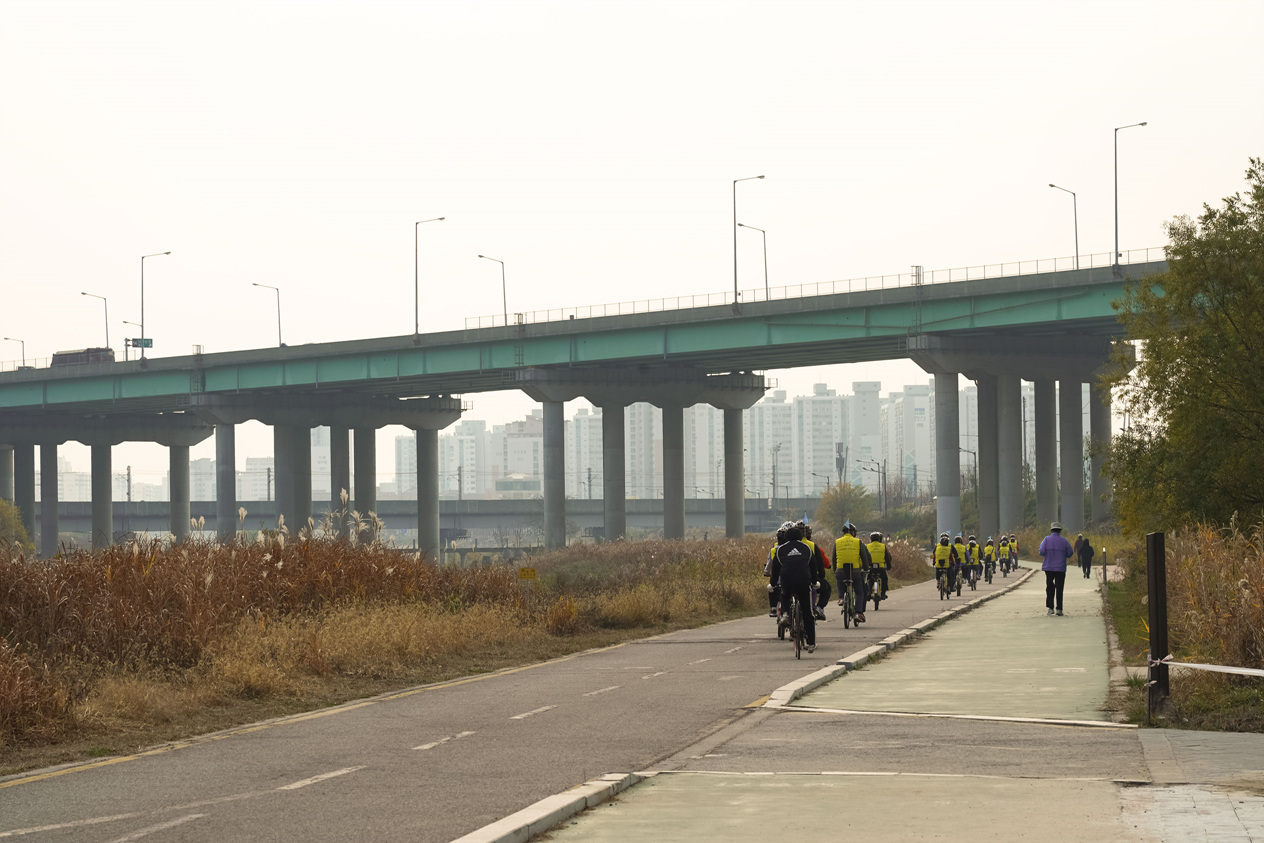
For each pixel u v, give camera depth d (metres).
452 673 24.06
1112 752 13.66
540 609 34.78
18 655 18.95
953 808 10.91
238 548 27.92
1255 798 10.95
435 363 127.69
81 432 177.88
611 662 25.84
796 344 107.94
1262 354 41.38
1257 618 17.91
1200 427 42.19
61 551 24.00
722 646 28.98
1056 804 10.94
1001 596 51.47
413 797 11.93
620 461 134.38
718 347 111.81
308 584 28.06
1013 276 97.44
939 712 17.22
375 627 25.70
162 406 158.88
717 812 11.04
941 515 108.12
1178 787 11.50
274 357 136.88
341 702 19.88
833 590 50.97
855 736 15.31
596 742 15.26
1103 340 116.00
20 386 156.88
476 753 14.54
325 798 11.97
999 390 117.00
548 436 127.81
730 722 16.77
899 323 103.06
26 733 15.86
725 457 146.38
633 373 131.88
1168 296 43.59
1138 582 47.25
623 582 46.41
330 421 153.38
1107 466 44.81
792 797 11.60
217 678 20.23
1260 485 41.66
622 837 10.19
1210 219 43.41
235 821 10.99
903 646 27.98
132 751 15.16
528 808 10.97
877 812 10.85
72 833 10.59
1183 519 42.50
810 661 24.61
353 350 131.25
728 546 70.69
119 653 20.58
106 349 156.62
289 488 151.88
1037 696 18.66
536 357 122.50
